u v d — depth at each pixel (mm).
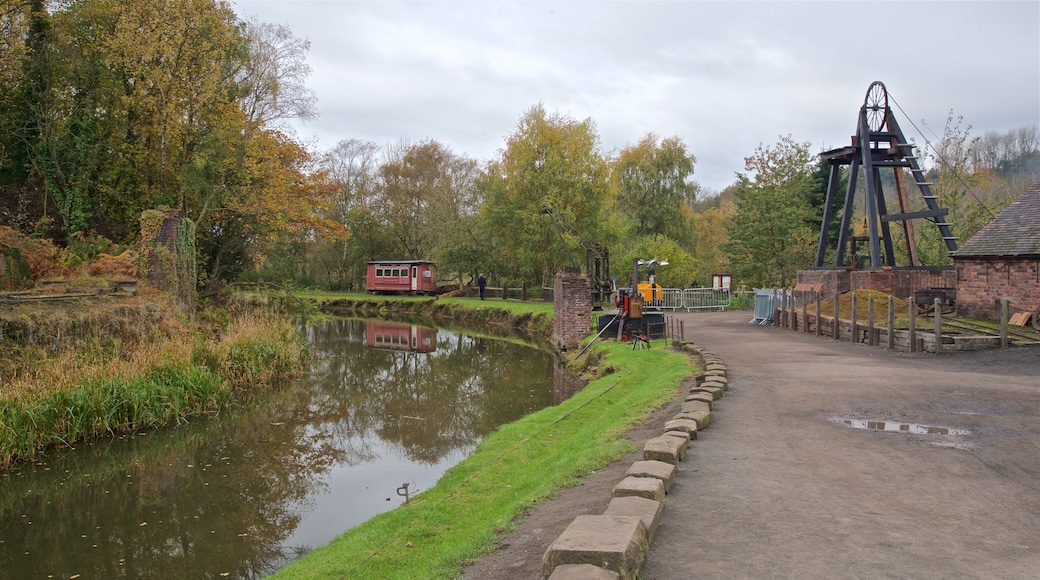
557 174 41156
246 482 11945
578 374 20922
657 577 3973
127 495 11328
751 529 4820
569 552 3822
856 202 59812
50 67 26000
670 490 5820
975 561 4207
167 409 15758
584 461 7844
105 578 8406
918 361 14336
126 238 27797
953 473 6266
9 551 9203
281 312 27656
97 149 26672
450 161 65125
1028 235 17906
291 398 18922
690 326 26266
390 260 62562
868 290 23125
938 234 34000
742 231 41469
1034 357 13945
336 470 12594
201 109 27234
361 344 32562
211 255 31734
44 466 12758
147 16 25547
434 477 12078
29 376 14422
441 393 19875
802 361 14898
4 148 26953
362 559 7082
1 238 22703
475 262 54344
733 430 8305
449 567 5172
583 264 41906
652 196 51031
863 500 5488
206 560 8898
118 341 17547
